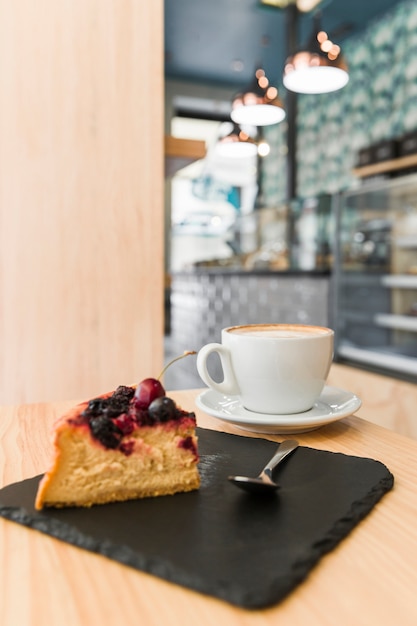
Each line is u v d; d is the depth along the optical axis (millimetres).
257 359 611
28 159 1115
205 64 6094
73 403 762
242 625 273
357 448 567
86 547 352
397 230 2807
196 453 450
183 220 7348
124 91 1181
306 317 3035
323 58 2480
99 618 280
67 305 1163
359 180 5105
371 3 4684
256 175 7227
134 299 1216
